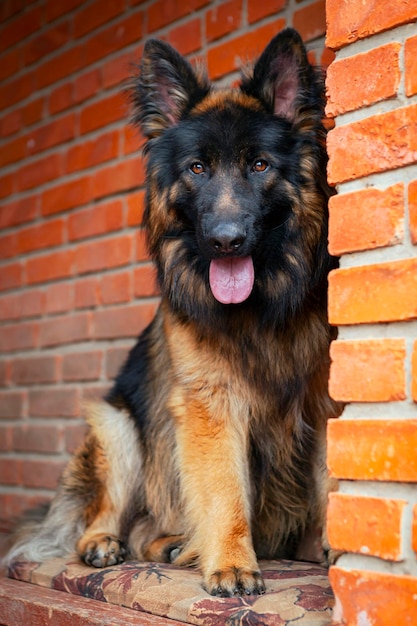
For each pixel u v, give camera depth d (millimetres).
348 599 2002
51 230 5266
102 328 4867
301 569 2922
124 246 4750
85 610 2654
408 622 1867
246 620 2277
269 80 3105
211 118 3094
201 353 3051
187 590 2623
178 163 3131
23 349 5441
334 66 2184
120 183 4777
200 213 2949
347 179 2131
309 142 3041
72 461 3744
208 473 2990
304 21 3828
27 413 5363
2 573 3453
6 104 5684
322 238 3029
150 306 4582
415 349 1936
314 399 3043
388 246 2027
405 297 1959
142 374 3701
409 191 1994
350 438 2037
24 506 5293
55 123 5266
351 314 2078
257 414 3084
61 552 3555
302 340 2996
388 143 2035
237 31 4141
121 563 3266
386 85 2047
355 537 1997
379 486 1983
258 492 3232
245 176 3008
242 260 2924
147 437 3564
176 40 4457
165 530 3473
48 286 5277
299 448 3113
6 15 5680
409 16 2002
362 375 2037
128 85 3428
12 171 5617
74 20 5129
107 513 3555
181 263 3148
